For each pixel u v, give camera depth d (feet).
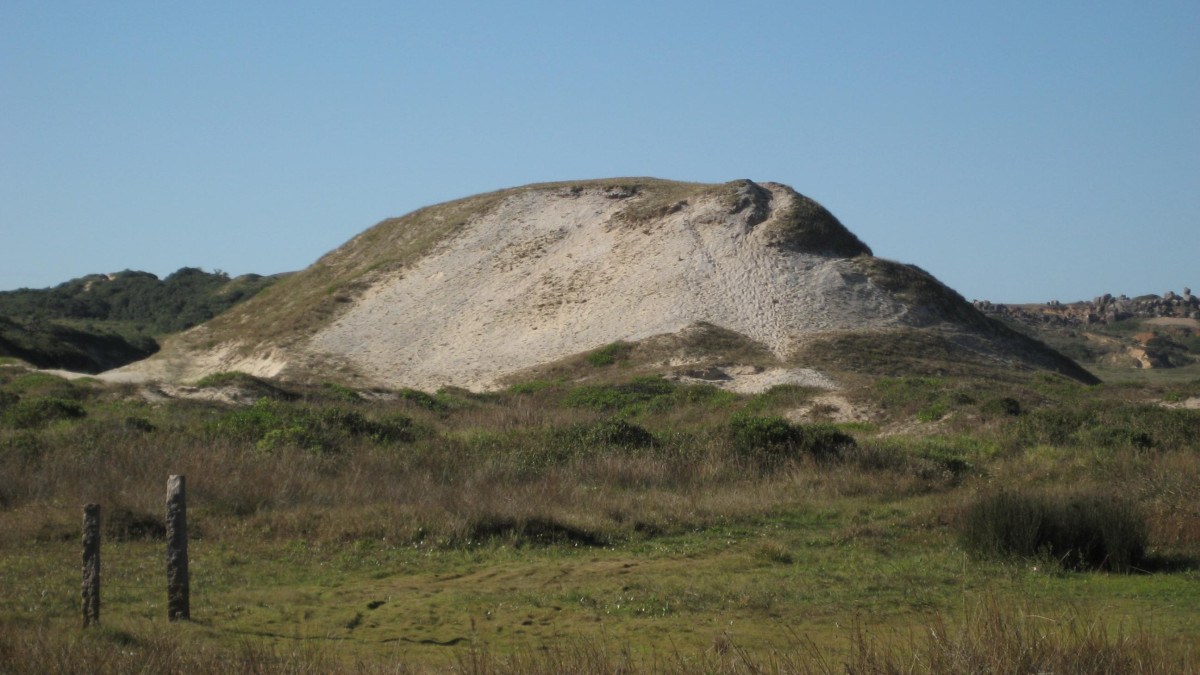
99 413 86.69
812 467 60.54
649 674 24.61
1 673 24.20
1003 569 37.63
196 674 24.22
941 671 22.88
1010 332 169.37
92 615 28.76
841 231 178.09
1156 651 24.22
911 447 71.51
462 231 197.98
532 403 116.67
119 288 338.75
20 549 38.73
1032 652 23.15
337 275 206.80
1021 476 59.26
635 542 43.39
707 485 57.21
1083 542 38.70
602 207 193.16
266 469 50.88
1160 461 58.03
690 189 192.13
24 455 53.52
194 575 36.06
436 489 50.19
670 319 151.74
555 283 172.45
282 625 30.63
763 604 32.91
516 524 43.68
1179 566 38.40
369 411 95.55
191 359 185.88
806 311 152.97
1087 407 94.43
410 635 29.86
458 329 167.12
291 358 163.02
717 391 118.11
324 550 40.27
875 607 32.68
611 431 67.15
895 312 156.46
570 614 32.14
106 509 42.52
